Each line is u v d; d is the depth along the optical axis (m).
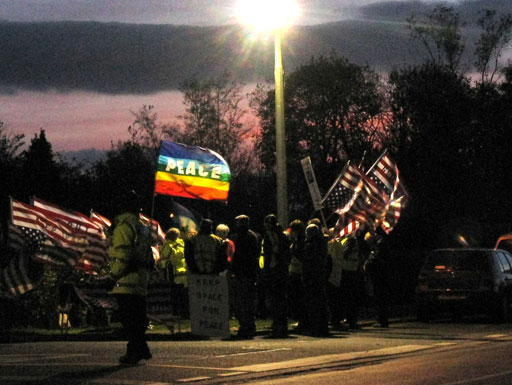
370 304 24.92
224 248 14.88
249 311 16.27
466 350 13.37
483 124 43.78
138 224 11.40
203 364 11.35
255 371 10.66
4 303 16.69
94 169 51.44
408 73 45.75
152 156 58.56
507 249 26.92
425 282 21.17
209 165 16.03
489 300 20.59
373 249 18.70
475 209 41.72
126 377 10.09
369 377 10.16
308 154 56.91
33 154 44.91
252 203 54.53
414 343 14.61
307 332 17.47
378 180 21.16
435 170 41.22
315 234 16.30
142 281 11.37
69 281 17.20
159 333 16.27
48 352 12.83
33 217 15.93
